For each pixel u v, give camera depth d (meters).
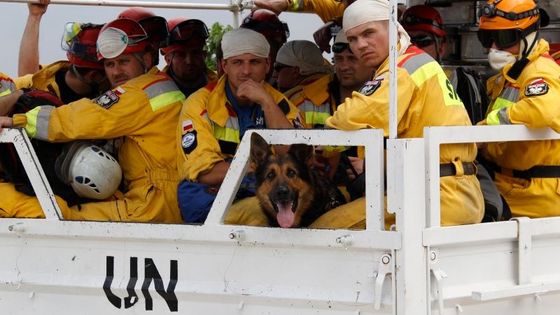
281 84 6.75
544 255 5.06
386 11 5.04
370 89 4.75
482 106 6.15
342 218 4.79
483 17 5.52
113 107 5.54
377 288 4.46
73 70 6.46
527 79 5.18
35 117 5.46
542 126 4.97
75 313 5.19
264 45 5.55
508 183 5.44
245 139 4.75
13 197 5.52
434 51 6.29
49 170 5.61
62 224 5.16
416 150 4.47
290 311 4.70
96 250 5.12
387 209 4.49
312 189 4.74
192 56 6.79
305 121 6.30
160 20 6.27
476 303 4.77
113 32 5.84
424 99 4.89
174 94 5.79
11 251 5.33
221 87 5.59
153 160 5.67
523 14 5.37
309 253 4.65
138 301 5.02
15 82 6.94
